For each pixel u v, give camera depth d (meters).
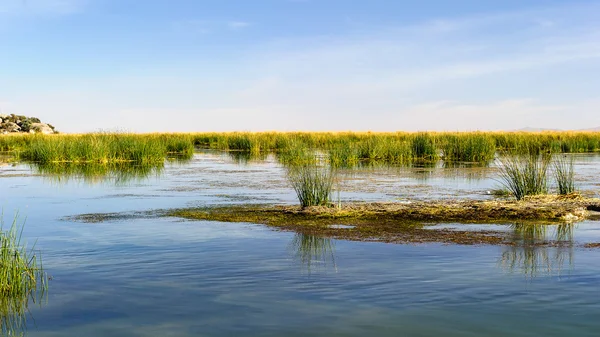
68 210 14.48
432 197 16.67
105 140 35.28
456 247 9.80
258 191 18.61
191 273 8.11
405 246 9.91
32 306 6.80
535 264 8.51
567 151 43.25
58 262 8.85
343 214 13.31
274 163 32.25
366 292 7.12
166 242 10.34
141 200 16.41
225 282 7.63
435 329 5.85
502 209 13.55
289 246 9.95
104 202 15.98
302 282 7.59
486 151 32.97
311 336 5.70
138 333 5.88
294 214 13.59
